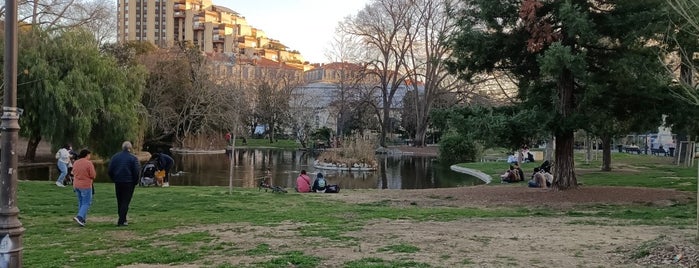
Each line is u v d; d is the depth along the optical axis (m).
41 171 32.25
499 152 59.62
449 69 18.66
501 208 15.62
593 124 17.22
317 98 92.88
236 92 56.97
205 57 66.38
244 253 8.50
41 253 8.80
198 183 29.50
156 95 55.03
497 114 16.72
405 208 15.82
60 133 32.88
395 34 63.50
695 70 14.16
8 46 6.07
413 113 76.88
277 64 117.38
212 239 9.92
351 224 11.75
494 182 26.89
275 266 7.41
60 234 10.77
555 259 7.48
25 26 37.66
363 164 39.72
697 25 11.25
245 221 12.48
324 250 8.53
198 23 154.38
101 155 37.19
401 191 21.45
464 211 14.47
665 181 22.77
